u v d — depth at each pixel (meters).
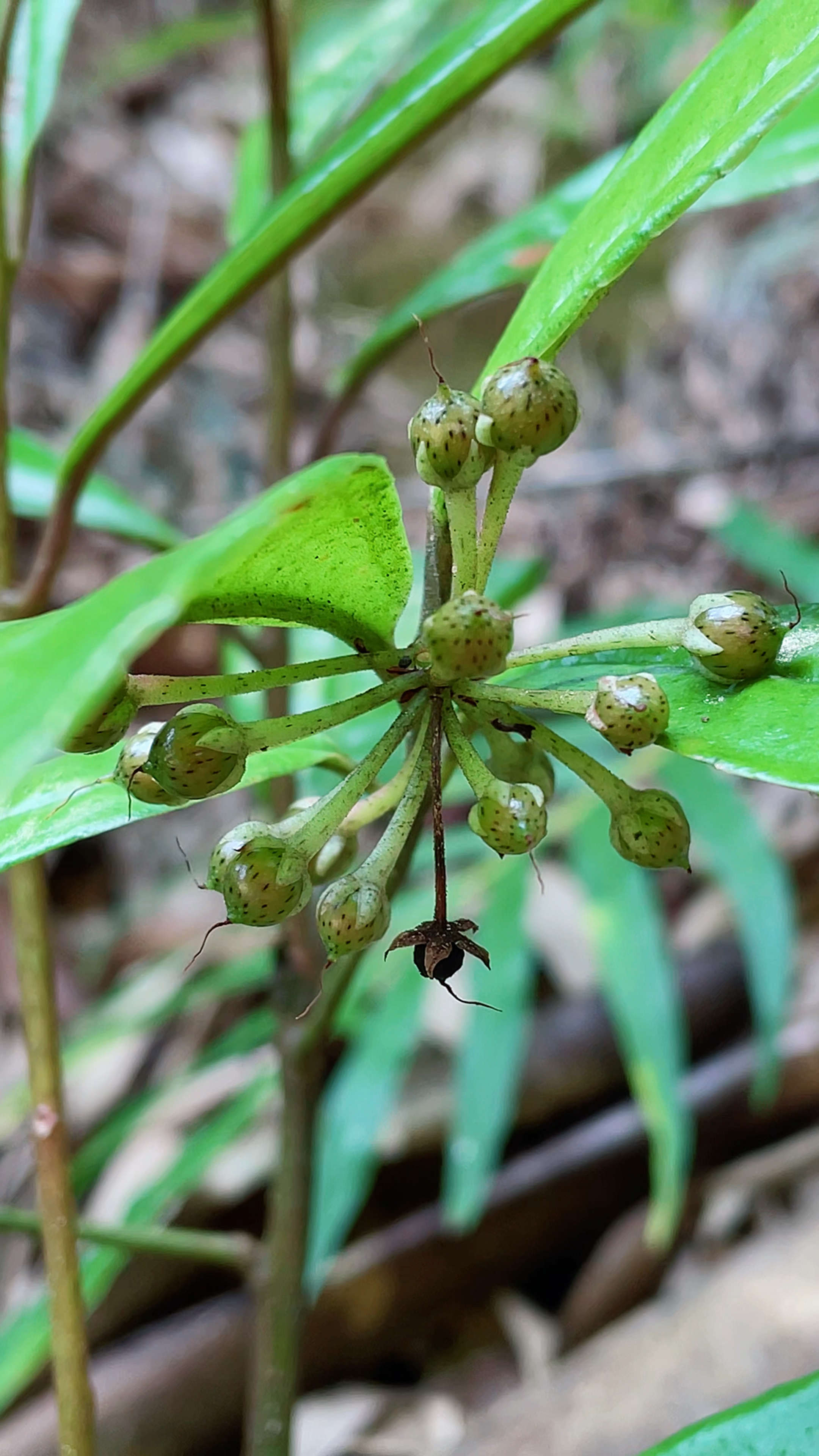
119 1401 0.28
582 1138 0.33
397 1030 0.30
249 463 0.55
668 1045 0.29
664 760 0.33
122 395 0.16
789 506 0.53
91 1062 0.37
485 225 0.71
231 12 0.73
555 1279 0.34
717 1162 0.34
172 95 0.70
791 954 0.30
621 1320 0.31
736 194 0.17
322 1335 0.30
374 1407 0.30
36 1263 0.33
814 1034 0.35
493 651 0.11
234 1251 0.18
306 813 0.12
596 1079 0.35
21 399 0.54
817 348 0.58
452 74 0.15
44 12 0.20
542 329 0.13
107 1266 0.25
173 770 0.11
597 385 0.62
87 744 0.11
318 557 0.11
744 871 0.31
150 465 0.54
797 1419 0.13
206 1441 0.28
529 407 0.11
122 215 0.62
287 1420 0.18
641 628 0.12
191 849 0.46
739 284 0.61
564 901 0.39
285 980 0.17
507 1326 0.32
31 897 0.18
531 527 0.55
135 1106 0.29
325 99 0.25
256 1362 0.18
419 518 0.51
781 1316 0.27
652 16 0.52
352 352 0.64
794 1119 0.34
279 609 0.12
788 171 0.17
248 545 0.09
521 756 0.12
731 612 0.12
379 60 0.25
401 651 0.12
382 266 0.69
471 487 0.12
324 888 0.14
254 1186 0.32
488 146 0.74
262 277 0.16
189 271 0.62
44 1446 0.27
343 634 0.12
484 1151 0.28
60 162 0.62
